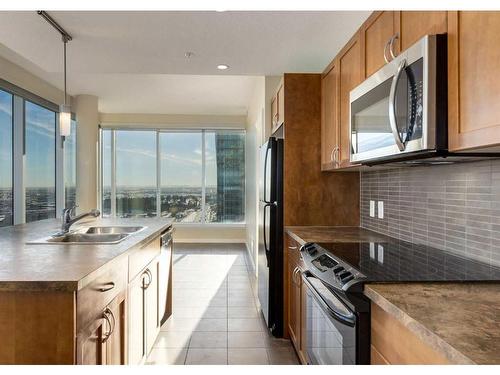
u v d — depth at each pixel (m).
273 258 2.91
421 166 2.00
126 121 7.29
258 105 4.83
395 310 1.02
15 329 1.30
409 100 1.37
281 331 2.89
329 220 2.89
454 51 1.21
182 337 2.90
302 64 3.20
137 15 2.29
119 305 1.86
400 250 1.87
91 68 3.34
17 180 4.64
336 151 2.40
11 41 2.70
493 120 1.04
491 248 1.50
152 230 2.67
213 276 4.77
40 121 5.23
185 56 3.00
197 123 7.36
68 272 1.39
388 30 1.66
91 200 6.02
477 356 0.72
